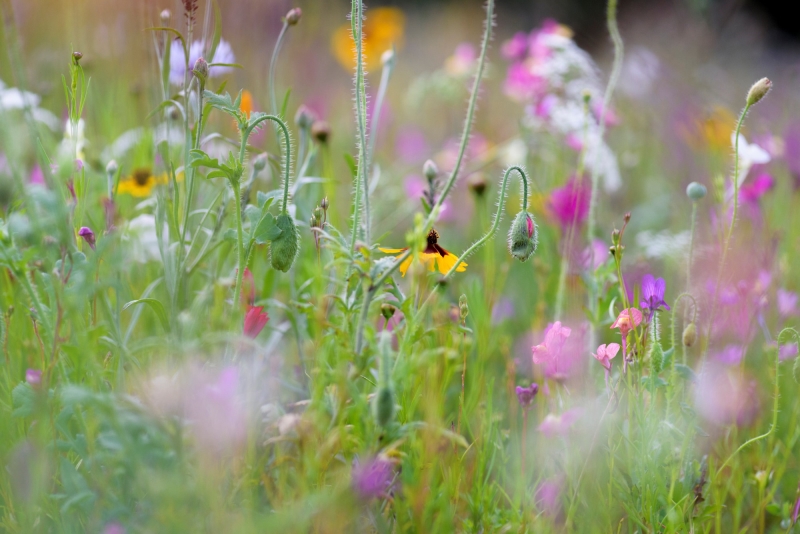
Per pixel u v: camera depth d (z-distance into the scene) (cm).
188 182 126
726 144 183
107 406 114
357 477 117
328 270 129
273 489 120
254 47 155
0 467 119
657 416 123
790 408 133
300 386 128
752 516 127
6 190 123
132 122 149
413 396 126
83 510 117
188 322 122
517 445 126
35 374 120
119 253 118
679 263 147
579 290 136
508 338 139
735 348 132
